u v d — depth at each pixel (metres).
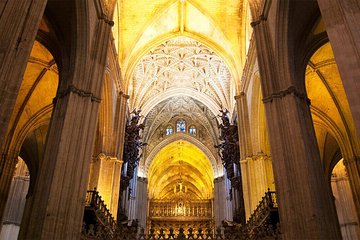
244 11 22.34
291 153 11.57
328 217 10.40
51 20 13.72
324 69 18.02
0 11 6.98
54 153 11.32
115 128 20.62
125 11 22.94
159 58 30.33
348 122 19.12
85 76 13.13
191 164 46.41
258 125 19.77
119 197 21.12
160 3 22.95
